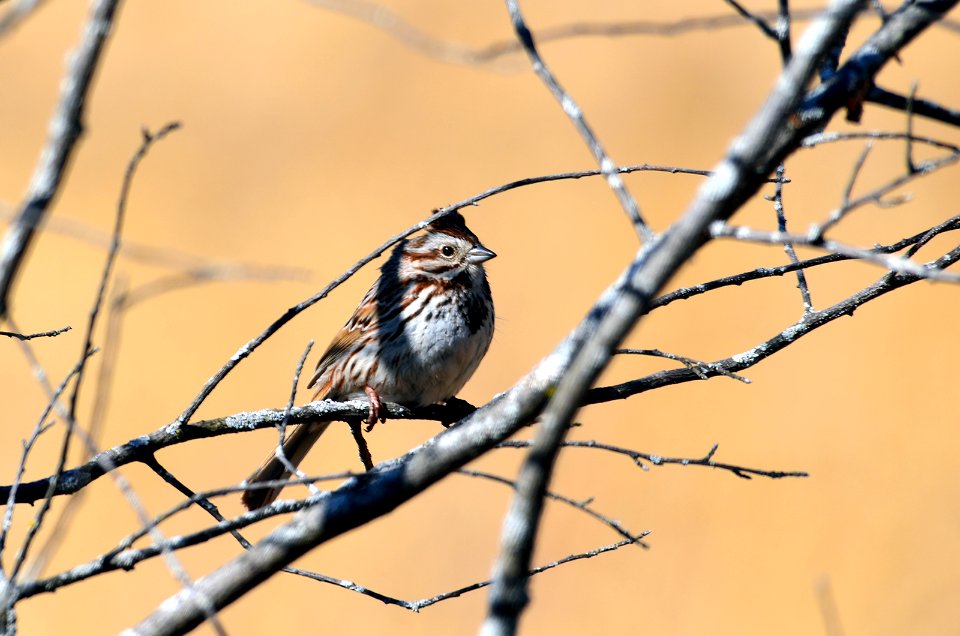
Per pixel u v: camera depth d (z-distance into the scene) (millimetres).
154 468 8461
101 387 6000
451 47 6652
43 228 5934
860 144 24297
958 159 5363
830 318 8547
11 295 6812
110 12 6438
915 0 5762
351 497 6469
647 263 4672
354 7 6730
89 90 6492
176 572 5910
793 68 4641
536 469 4652
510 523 4688
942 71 26203
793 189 23719
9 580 6090
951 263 8383
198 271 6148
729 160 4660
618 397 8414
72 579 6781
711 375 8258
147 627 6309
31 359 6426
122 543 6734
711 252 22234
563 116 25828
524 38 6301
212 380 8406
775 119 4660
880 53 5691
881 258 5184
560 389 4648
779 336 8555
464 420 6801
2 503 8133
